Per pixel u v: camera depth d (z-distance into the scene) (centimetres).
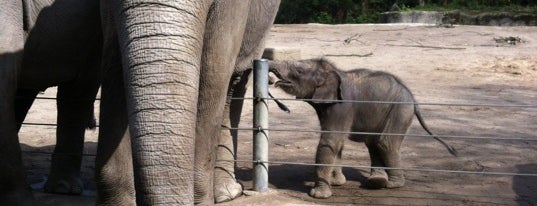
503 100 1067
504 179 636
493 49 1593
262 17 539
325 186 568
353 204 551
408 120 602
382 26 2023
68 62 501
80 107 554
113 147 414
